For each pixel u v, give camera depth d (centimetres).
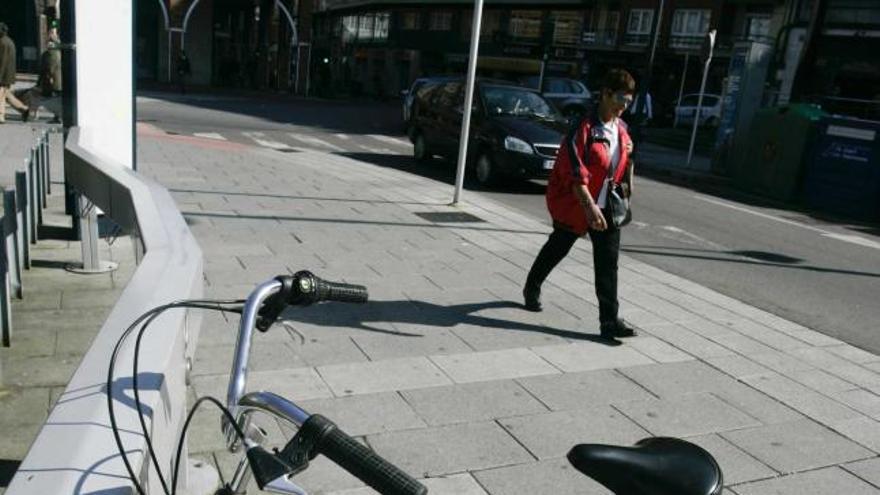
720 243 959
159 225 284
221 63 4394
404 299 585
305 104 3297
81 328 479
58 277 576
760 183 1498
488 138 1267
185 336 215
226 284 579
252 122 2223
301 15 4109
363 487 324
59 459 126
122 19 673
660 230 1019
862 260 922
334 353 465
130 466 126
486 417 401
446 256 734
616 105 504
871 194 1297
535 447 374
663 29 4178
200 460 330
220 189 986
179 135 1723
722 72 3959
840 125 1340
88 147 507
